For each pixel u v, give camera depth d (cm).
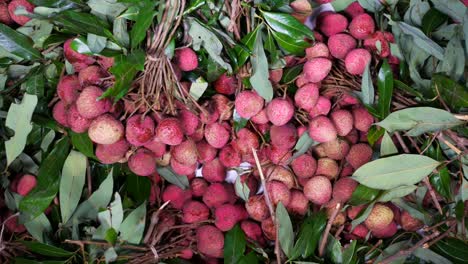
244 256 54
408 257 59
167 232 61
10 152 53
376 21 57
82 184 55
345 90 55
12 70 57
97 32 49
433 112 50
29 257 55
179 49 51
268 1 52
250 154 58
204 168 61
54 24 54
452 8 56
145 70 49
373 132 55
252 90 54
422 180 55
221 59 51
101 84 51
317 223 56
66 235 56
